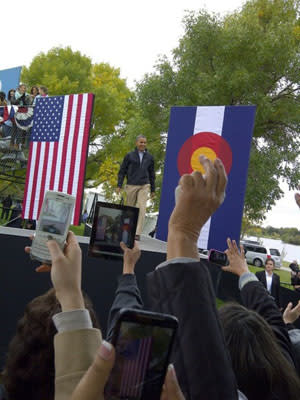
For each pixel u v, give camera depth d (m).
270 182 14.79
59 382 0.96
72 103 7.08
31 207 7.22
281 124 16.97
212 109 5.08
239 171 4.84
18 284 4.23
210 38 15.34
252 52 14.98
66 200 1.83
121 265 4.78
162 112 16.11
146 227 16.89
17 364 1.24
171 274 1.03
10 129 8.87
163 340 0.83
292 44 15.76
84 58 22.02
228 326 1.59
